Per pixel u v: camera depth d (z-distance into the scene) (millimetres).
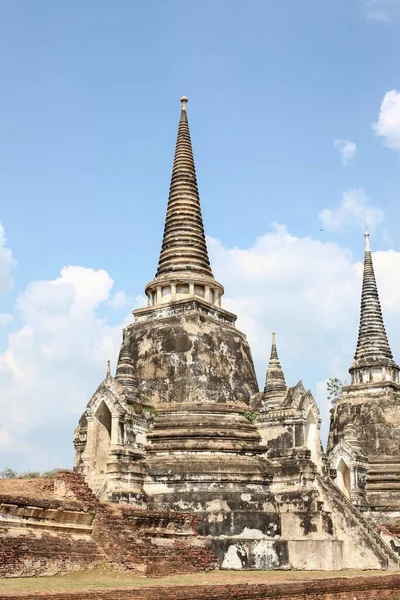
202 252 47062
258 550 36094
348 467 50312
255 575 29828
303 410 40750
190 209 47938
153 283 45719
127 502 35188
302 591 25250
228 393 41500
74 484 29141
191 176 49188
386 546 38094
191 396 40312
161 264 46719
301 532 37250
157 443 38656
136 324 44500
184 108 51469
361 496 49562
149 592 20312
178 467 37312
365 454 53406
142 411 38875
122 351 40969
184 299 43500
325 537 36656
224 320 45781
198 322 42594
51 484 29547
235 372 42750
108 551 27922
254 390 43750
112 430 36812
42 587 20266
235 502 36969
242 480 37781
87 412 38125
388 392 55750
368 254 61656
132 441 37469
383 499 51344
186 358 41281
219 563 35062
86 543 27734
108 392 37469
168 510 35750
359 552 37594
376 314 59375
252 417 41531
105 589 19578
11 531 25344
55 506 26984
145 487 37125
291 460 39344
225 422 39656
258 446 40000
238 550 35625
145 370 41875
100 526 28453
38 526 26500
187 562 30078
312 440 41875
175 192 48531
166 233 47719
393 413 54469
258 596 23484
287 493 38375
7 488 28734
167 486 37062
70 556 26641
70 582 22938
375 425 53969
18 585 20750
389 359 57844
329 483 41531
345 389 57531
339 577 28219
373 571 35812
